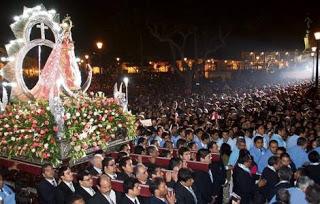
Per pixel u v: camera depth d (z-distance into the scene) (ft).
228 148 35.29
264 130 40.29
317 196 18.86
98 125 33.14
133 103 82.17
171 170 26.78
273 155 29.94
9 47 37.09
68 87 38.60
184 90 117.60
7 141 31.78
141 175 24.82
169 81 152.15
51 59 38.63
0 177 23.70
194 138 38.58
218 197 30.25
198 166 29.01
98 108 34.42
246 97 85.92
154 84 142.00
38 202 27.48
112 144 34.96
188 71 115.55
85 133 31.27
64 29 39.96
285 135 39.91
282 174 24.48
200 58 128.36
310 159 29.04
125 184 22.63
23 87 36.83
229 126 43.60
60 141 30.22
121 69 149.48
